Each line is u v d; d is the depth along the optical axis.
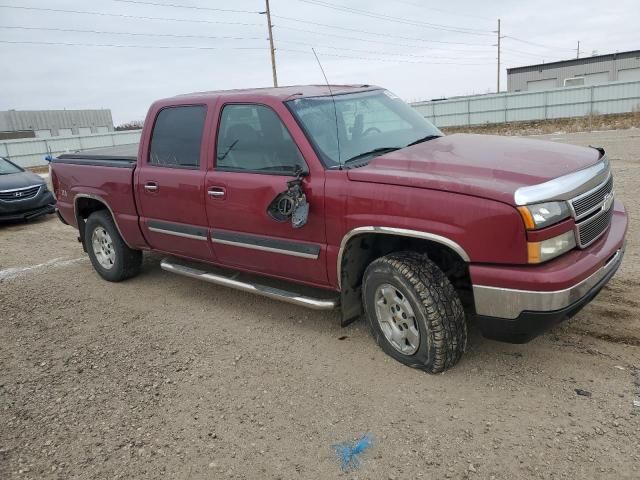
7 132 61.44
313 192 3.77
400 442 2.96
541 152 3.58
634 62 47.44
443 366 3.47
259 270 4.45
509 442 2.88
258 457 2.96
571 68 50.53
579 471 2.62
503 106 35.16
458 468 2.73
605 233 3.54
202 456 3.00
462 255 3.15
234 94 4.48
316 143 3.88
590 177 3.31
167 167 4.95
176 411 3.45
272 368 3.89
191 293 5.62
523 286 2.98
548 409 3.11
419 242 3.70
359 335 4.26
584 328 3.96
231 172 4.35
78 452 3.13
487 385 3.40
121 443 3.18
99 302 5.58
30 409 3.63
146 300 5.52
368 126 4.28
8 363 4.35
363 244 3.83
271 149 4.11
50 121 73.75
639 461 2.65
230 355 4.15
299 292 4.33
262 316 4.84
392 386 3.49
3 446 3.24
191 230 4.81
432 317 3.36
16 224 10.73
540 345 3.79
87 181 5.88
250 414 3.35
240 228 4.37
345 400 3.40
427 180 3.26
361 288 4.01
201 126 4.65
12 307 5.65
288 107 4.04
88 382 3.92
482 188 3.06
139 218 5.36
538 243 2.96
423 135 4.42
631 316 4.05
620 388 3.23
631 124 26.08
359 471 2.78
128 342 4.55
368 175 3.52
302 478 2.77
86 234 6.23
